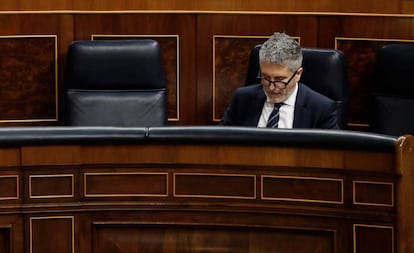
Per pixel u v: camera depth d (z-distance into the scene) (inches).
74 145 166.7
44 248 167.9
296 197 164.4
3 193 166.1
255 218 166.9
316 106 199.3
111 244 169.8
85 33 255.4
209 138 165.2
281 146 163.5
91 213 168.7
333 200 162.6
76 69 236.4
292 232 165.8
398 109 232.1
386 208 159.3
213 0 253.3
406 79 231.6
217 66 255.9
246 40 254.2
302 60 216.7
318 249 164.7
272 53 194.5
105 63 236.5
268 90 198.2
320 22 251.4
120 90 238.2
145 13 254.4
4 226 166.7
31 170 166.2
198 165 167.2
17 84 256.7
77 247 168.9
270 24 253.0
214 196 167.3
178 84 257.1
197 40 255.3
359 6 249.3
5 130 165.2
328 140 160.4
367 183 160.1
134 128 168.1
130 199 168.6
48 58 256.2
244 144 164.4
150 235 170.1
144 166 168.1
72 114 234.7
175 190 168.1
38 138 165.2
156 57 238.4
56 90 257.4
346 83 221.9
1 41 254.5
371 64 250.8
